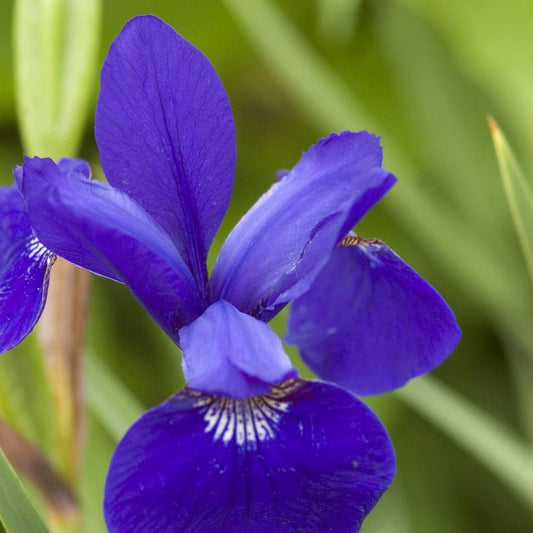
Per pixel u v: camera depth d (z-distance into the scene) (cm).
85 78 39
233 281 35
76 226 34
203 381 33
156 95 35
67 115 39
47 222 34
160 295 35
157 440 33
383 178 34
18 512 34
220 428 33
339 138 35
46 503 38
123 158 35
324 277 37
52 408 39
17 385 38
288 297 34
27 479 38
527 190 37
